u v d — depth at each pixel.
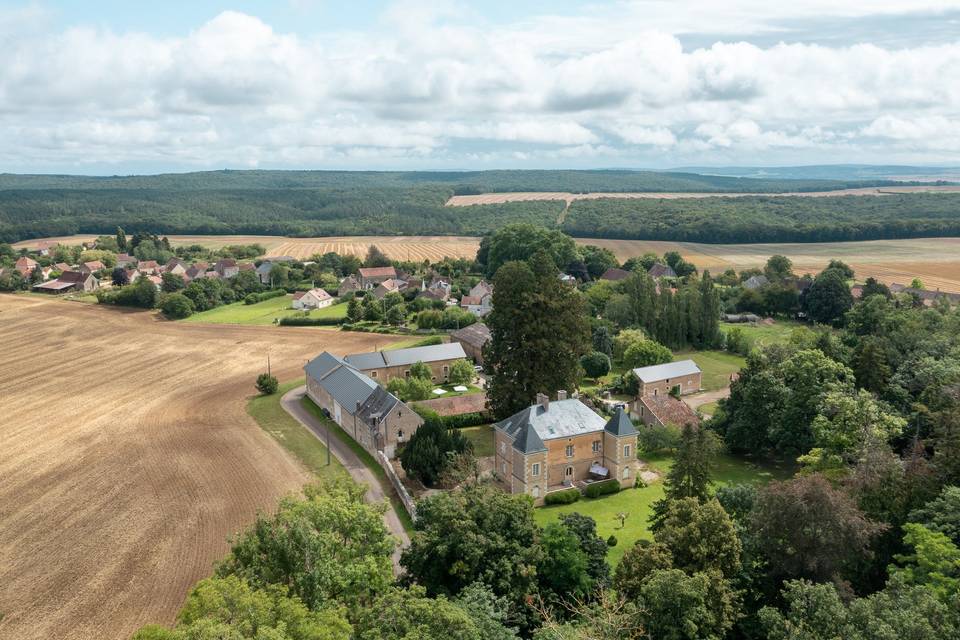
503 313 92.44
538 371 92.50
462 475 73.75
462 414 96.44
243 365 130.50
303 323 165.50
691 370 113.75
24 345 147.88
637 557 46.59
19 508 71.12
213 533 65.38
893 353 98.62
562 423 76.94
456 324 154.38
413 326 159.50
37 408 105.50
